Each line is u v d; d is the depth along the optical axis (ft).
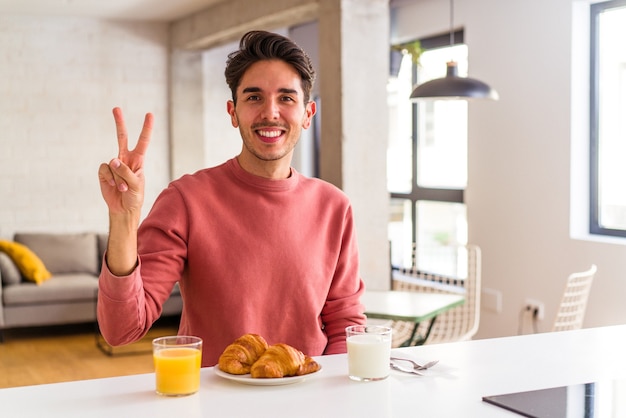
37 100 23.25
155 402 4.58
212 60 25.21
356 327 5.14
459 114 20.03
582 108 16.10
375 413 4.39
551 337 6.37
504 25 17.53
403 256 22.36
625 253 14.75
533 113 16.89
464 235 19.97
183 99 24.73
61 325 22.53
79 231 23.82
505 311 17.72
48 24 23.26
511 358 5.65
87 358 18.44
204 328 6.13
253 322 6.07
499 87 17.76
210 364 6.09
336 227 6.53
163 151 24.90
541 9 16.60
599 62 15.99
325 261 6.44
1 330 20.21
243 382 4.94
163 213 6.05
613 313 15.05
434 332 15.05
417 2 20.21
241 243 6.09
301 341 6.24
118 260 5.08
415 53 19.74
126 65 24.26
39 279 20.72
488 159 18.13
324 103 16.46
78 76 23.68
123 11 22.68
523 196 17.20
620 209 15.76
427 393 4.78
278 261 6.15
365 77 16.11
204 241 6.03
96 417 4.32
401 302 13.33
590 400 4.58
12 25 22.86
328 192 6.59
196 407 4.49
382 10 16.24
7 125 22.95
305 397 4.68
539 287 16.84
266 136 5.95
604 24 15.88
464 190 19.69
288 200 6.29
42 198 23.40
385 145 16.31
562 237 16.25
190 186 6.16
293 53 5.92
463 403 4.58
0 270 20.52
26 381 16.31
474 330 14.71
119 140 4.96
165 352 4.72
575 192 16.12
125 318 5.17
